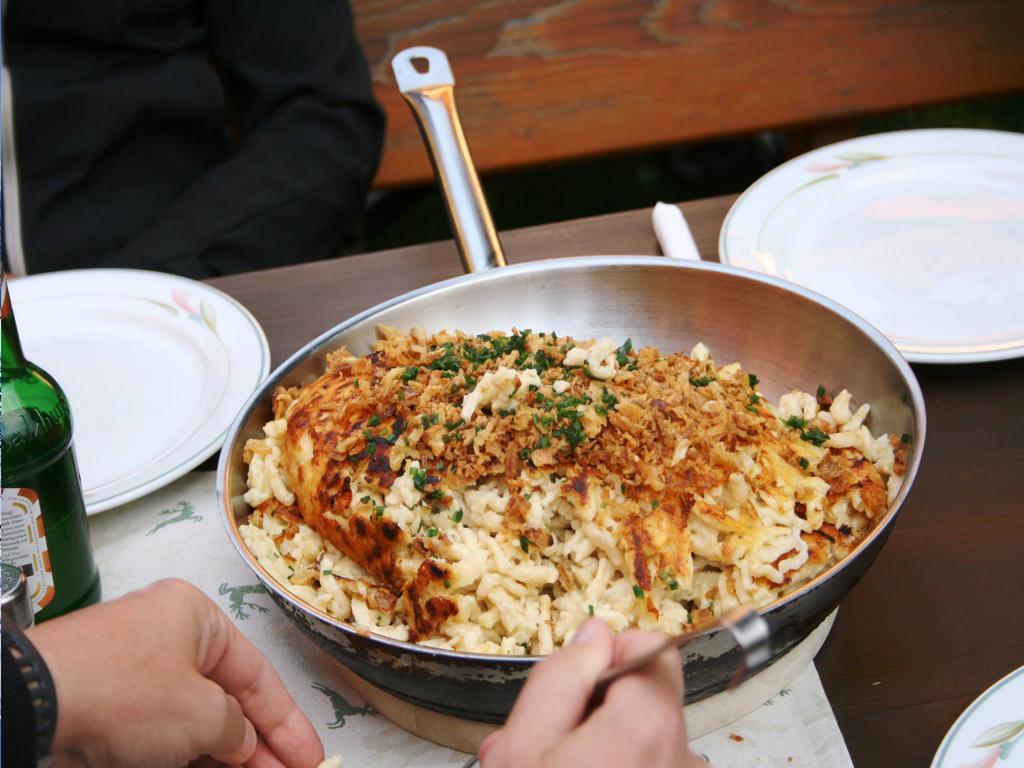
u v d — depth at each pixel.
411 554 0.79
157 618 0.65
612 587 0.77
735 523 0.78
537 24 1.84
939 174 1.31
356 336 1.00
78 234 1.79
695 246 1.20
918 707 0.75
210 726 0.66
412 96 1.09
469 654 0.66
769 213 1.27
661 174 2.89
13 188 1.73
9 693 0.57
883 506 0.82
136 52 1.81
